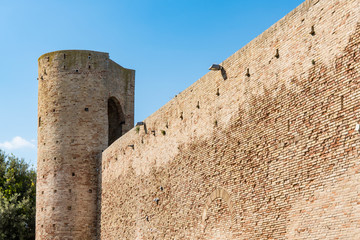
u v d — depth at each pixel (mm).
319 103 17344
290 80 18828
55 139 41281
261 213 19844
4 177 53812
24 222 47375
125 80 45531
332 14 17078
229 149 22406
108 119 46281
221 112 23297
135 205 32219
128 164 34219
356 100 15906
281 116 19188
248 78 21469
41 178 41250
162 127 29375
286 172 18656
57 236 39344
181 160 26578
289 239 18156
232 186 21922
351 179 15859
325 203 16719
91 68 42688
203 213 23984
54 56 42906
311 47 17891
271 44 20109
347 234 15750
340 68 16578
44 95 42719
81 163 40719
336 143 16531
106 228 37469
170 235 27078
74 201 39938
